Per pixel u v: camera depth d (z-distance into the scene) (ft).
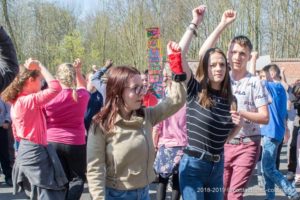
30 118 15.60
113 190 11.22
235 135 14.79
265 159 21.90
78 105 18.22
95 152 11.05
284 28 101.40
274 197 22.27
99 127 11.07
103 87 23.70
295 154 27.99
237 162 15.76
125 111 11.22
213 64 13.00
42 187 15.78
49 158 16.07
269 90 21.79
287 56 101.71
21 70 15.81
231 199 15.76
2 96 15.98
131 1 124.06
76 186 18.38
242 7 98.27
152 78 30.91
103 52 138.31
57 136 18.03
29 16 118.93
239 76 15.74
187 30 13.47
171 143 18.65
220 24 15.05
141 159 11.19
